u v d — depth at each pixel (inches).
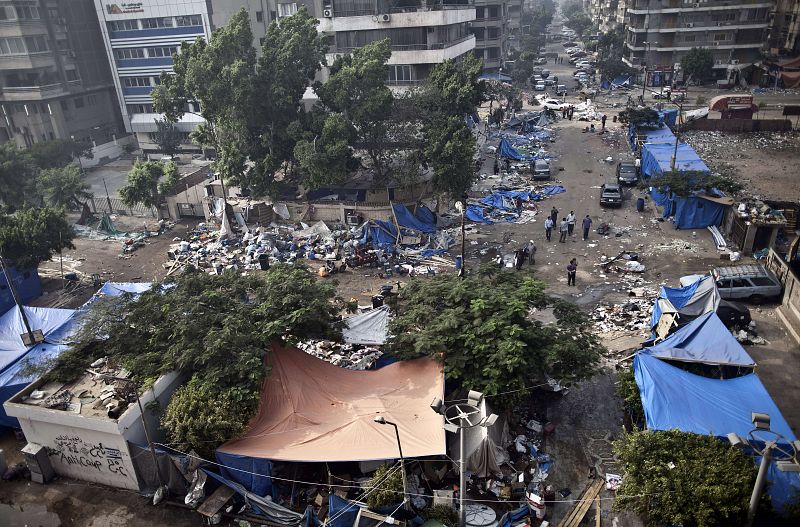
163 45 2581.2
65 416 741.9
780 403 852.6
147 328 858.8
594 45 4375.0
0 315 1143.0
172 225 1756.9
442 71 1624.0
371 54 1524.4
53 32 2529.5
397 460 696.4
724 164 1969.7
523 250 1327.5
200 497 724.0
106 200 1927.9
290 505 715.4
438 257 1397.6
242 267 1392.7
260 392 774.5
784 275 1098.1
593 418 853.2
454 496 701.3
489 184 1879.9
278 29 1585.9
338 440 709.9
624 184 1847.9
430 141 1477.6
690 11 3383.4
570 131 2571.4
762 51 3358.8
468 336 790.5
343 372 860.6
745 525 566.6
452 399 800.9
